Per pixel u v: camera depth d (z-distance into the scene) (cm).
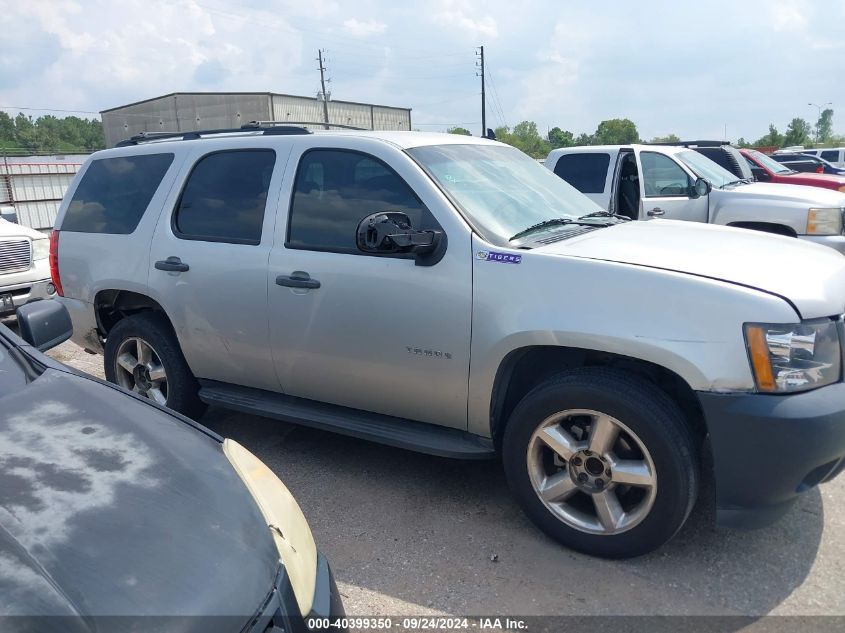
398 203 363
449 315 338
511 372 340
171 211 443
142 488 192
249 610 168
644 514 304
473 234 339
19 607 150
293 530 207
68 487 188
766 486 281
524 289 320
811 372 279
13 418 223
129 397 253
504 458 339
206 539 179
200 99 5981
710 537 336
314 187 392
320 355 384
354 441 461
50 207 2086
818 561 315
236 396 436
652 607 287
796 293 286
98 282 471
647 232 382
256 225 407
